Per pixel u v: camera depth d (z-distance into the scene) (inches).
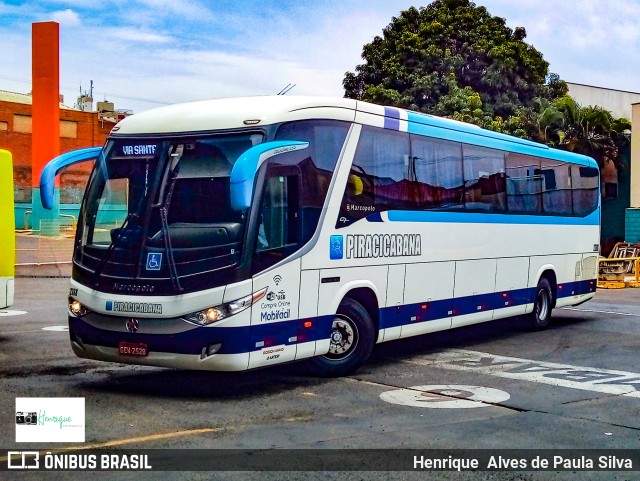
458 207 494.0
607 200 1438.2
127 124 372.8
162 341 332.8
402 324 440.1
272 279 346.9
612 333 588.1
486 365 441.1
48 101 1620.3
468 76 1349.7
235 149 347.3
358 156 405.1
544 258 603.8
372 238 413.4
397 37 1403.8
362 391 364.8
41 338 516.1
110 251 348.5
